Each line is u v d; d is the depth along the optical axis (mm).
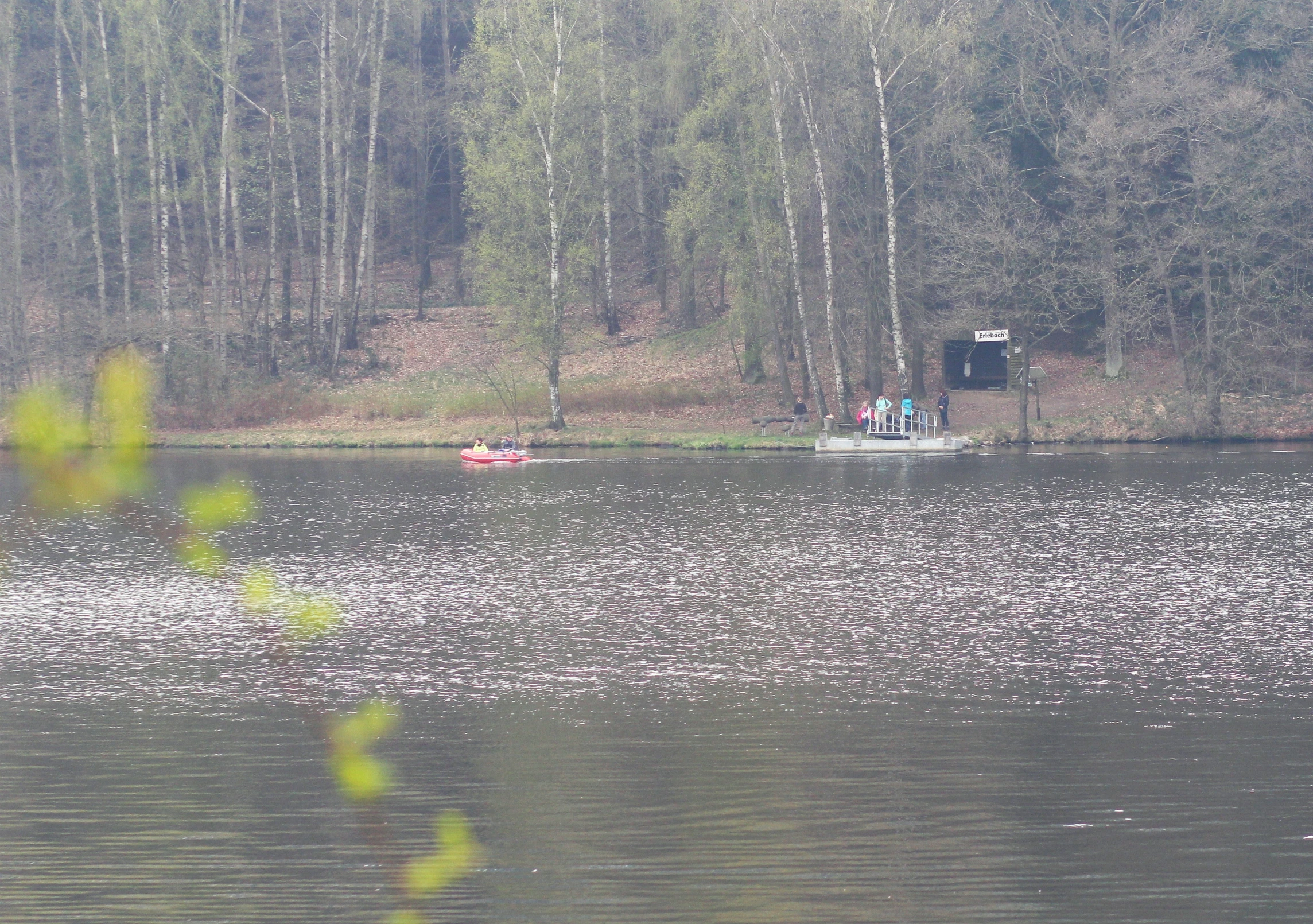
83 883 36312
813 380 181500
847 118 176000
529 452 174500
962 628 67750
